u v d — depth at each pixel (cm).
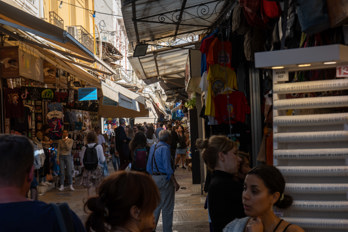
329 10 248
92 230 165
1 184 170
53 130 1125
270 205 208
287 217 226
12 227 160
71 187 1138
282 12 345
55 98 1020
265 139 446
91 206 165
